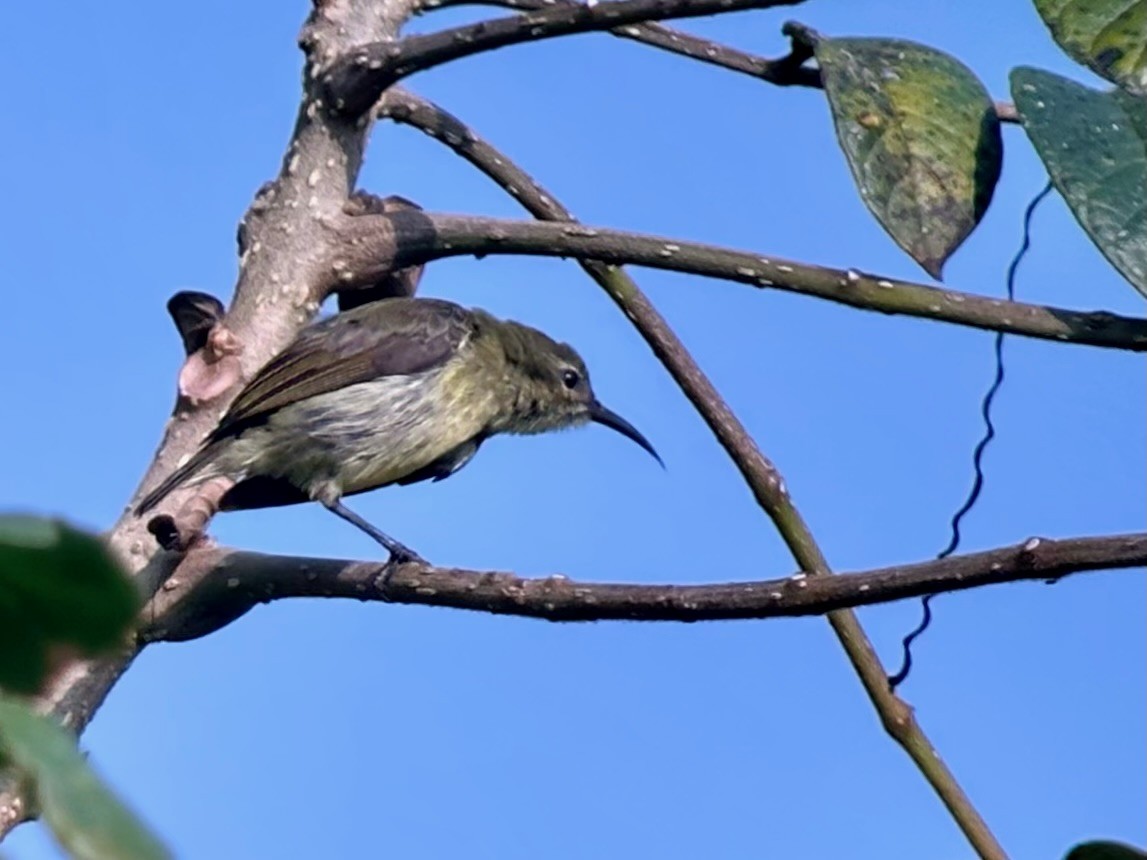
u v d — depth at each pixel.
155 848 1.60
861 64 6.72
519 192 7.99
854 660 6.66
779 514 7.40
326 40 7.73
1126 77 5.79
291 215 7.66
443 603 6.48
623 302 7.68
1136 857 3.51
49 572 1.68
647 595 6.14
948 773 6.57
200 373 7.50
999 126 6.59
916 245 6.37
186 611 6.79
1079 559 5.30
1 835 4.93
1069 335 6.53
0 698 1.70
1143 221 5.70
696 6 6.50
